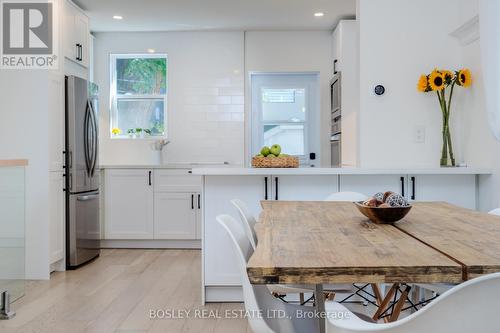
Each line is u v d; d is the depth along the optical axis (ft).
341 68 15.40
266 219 5.66
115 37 17.53
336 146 15.98
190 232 15.49
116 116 17.95
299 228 4.97
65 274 11.88
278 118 18.08
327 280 3.24
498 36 8.13
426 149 11.17
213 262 9.53
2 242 9.12
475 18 9.52
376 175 9.83
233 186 9.70
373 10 11.22
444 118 10.65
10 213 9.39
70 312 8.83
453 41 11.04
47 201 11.46
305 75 17.93
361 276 3.23
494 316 2.76
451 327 2.81
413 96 11.17
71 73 13.34
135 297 9.84
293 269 3.24
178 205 15.53
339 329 3.09
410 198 9.86
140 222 15.56
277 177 9.71
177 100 17.48
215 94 17.47
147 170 15.56
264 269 3.25
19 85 11.51
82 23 13.96
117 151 17.65
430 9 11.11
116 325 8.14
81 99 12.85
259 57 17.53
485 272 3.20
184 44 17.47
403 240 4.26
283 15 15.48
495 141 9.30
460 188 9.93
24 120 11.52
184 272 12.04
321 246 3.98
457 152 11.10
